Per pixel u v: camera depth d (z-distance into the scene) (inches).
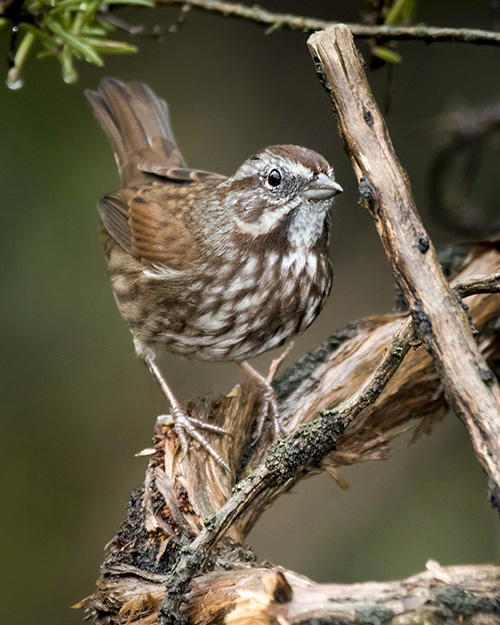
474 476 426.3
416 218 218.1
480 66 516.1
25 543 450.6
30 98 461.1
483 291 223.5
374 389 229.9
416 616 190.1
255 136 528.4
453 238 505.4
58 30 302.2
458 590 191.2
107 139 468.8
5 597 438.9
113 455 471.2
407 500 427.5
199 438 284.4
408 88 522.6
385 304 487.8
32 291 462.6
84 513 458.6
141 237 352.8
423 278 211.9
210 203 344.2
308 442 233.6
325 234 341.1
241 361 358.3
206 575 227.8
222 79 535.5
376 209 221.3
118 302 378.3
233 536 260.7
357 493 432.8
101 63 295.6
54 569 445.4
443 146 398.6
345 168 522.6
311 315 346.3
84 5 303.7
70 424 474.0
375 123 226.7
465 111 398.6
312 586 200.7
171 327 350.9
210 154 519.8
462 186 403.5
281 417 306.2
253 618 196.5
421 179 516.7
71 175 460.8
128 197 376.8
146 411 480.4
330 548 420.2
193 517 262.1
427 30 307.6
